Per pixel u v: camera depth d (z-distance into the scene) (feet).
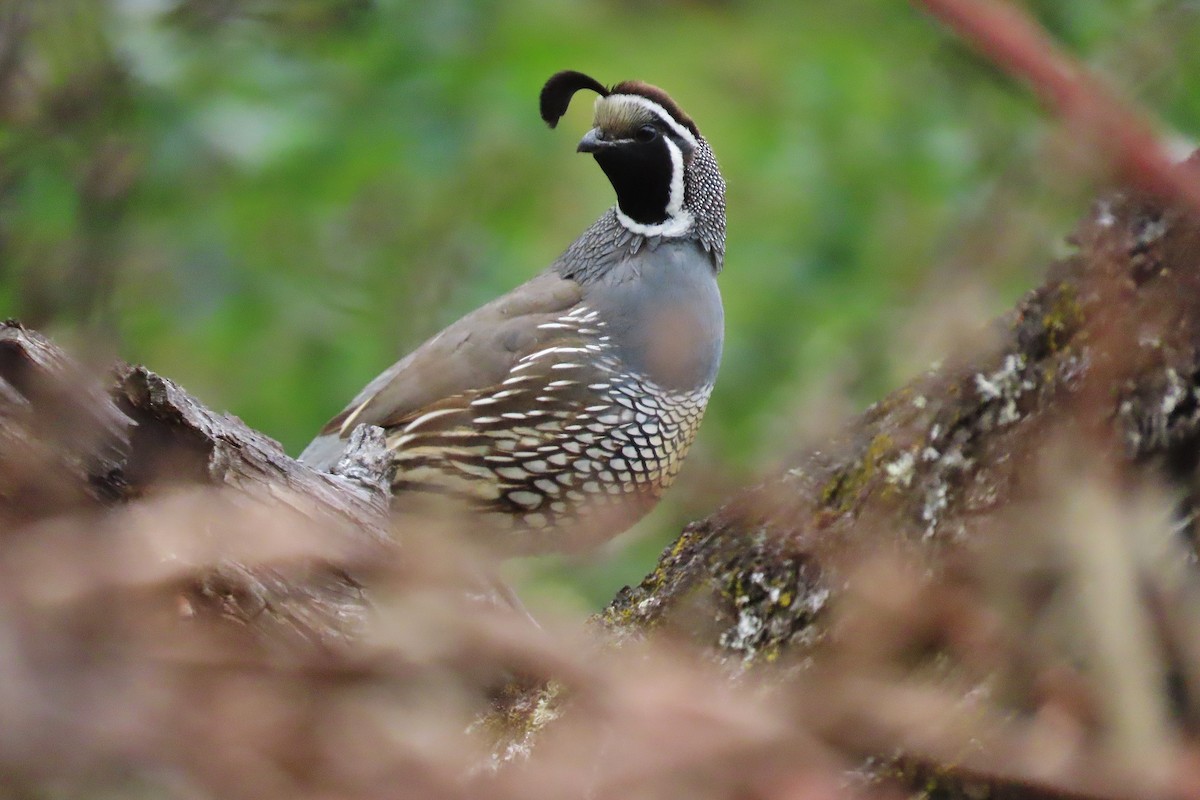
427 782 8.52
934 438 12.57
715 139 35.45
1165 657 9.81
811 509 13.55
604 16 36.73
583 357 27.04
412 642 9.22
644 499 27.86
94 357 15.74
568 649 7.90
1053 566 9.37
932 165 33.22
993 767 8.95
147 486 15.53
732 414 31.96
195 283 33.94
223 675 7.97
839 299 33.40
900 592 9.33
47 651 7.48
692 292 28.14
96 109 32.73
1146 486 10.35
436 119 34.99
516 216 36.32
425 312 35.35
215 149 33.55
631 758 7.68
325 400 34.50
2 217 31.60
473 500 27.50
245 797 7.72
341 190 35.37
